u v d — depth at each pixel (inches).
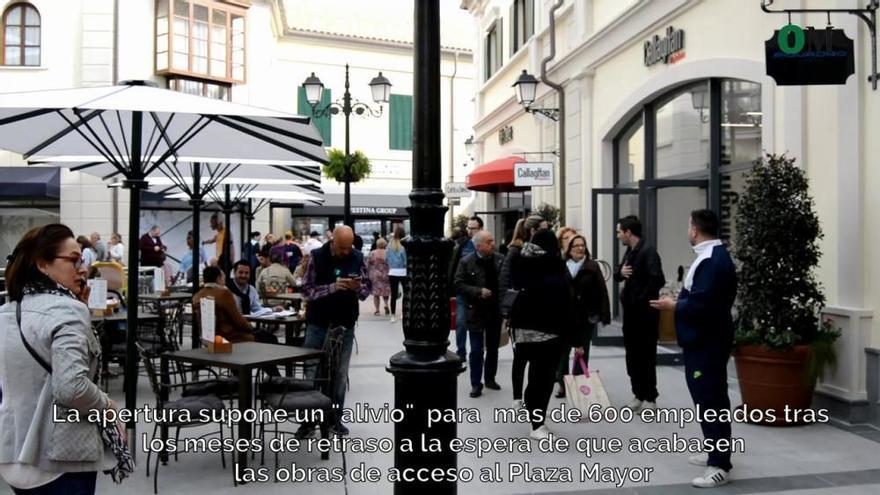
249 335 290.4
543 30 620.4
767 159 285.1
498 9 795.4
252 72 965.2
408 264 151.7
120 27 831.1
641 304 295.1
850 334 269.3
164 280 535.2
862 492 206.2
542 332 255.9
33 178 796.6
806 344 266.8
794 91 303.4
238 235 956.6
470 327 325.1
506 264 309.3
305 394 236.1
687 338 215.8
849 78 273.1
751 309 269.7
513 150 743.1
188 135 267.9
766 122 330.3
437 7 150.5
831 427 268.2
